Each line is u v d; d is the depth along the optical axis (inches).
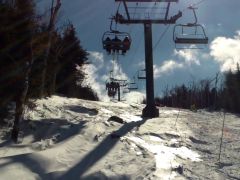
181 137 655.1
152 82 959.6
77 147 496.4
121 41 1005.2
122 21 989.8
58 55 956.0
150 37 989.8
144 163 455.2
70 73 1283.2
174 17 983.6
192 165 497.7
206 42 967.0
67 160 442.6
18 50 636.1
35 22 655.1
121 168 431.5
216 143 658.2
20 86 536.7
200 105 1855.3
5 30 641.0
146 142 578.6
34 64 677.9
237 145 651.5
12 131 522.9
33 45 644.7
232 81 1713.8
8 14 653.3
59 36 1026.1
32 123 591.5
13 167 398.9
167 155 516.4
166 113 1053.2
